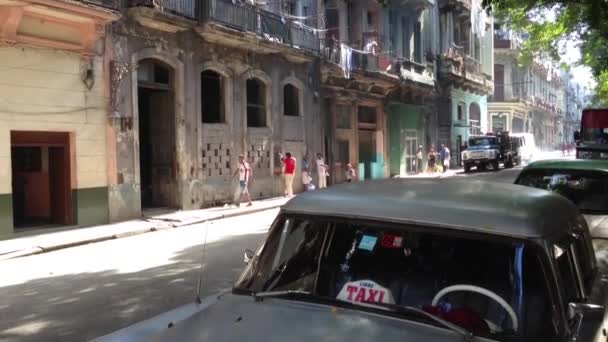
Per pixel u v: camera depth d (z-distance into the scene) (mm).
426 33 39500
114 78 16656
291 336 2564
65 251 12398
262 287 3227
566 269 3059
